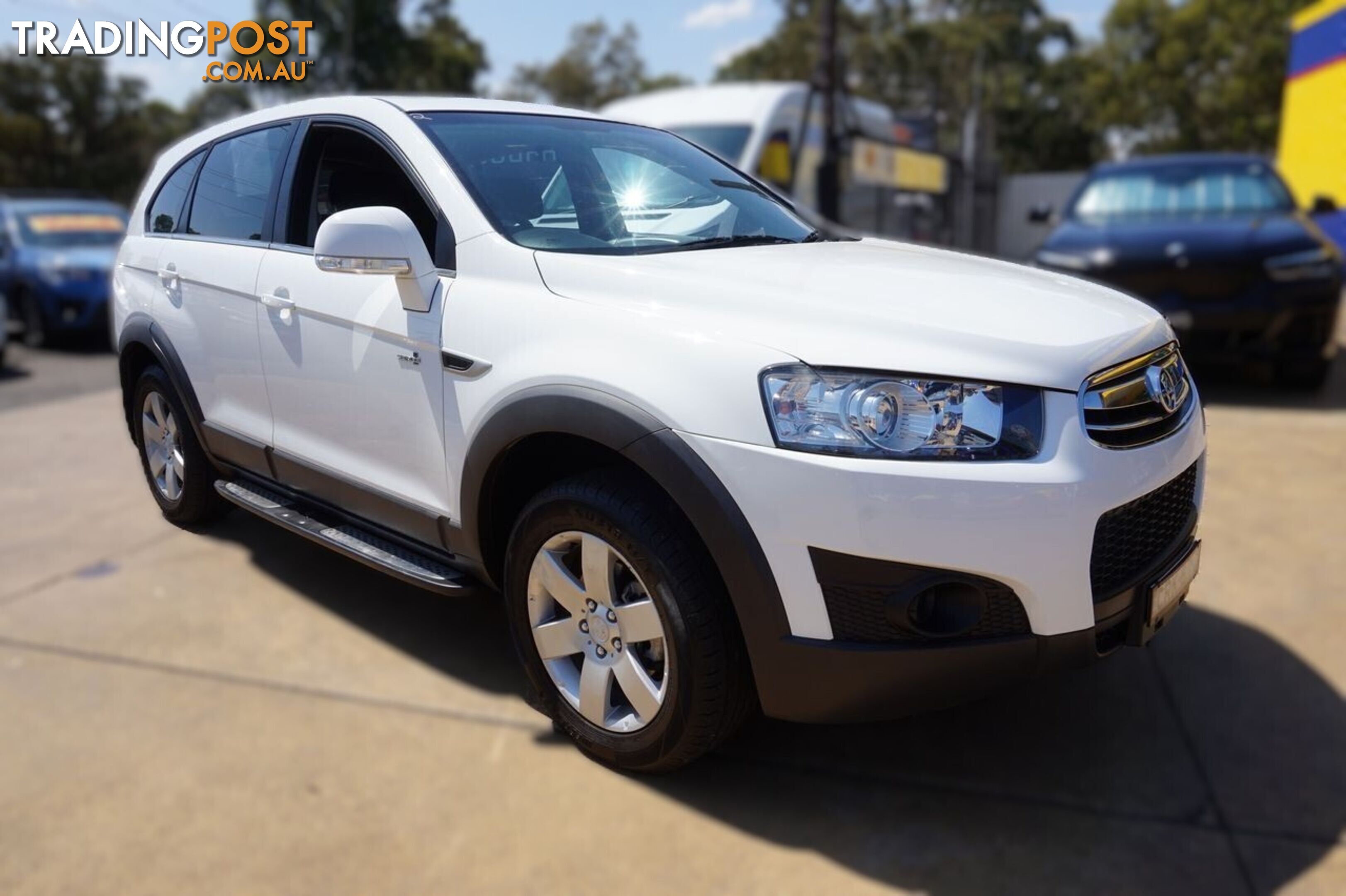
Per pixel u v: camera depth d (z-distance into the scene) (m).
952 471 2.10
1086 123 45.97
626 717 2.57
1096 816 2.45
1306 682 3.05
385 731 2.84
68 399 7.91
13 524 4.57
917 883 2.22
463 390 2.67
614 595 2.50
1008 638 2.17
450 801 2.52
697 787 2.57
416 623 3.52
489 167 2.96
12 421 6.97
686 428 2.23
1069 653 2.21
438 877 2.25
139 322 3.97
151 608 3.64
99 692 3.06
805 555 2.15
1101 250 6.38
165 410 4.16
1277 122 39.62
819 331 2.24
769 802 2.51
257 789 2.57
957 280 2.62
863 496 2.10
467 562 2.85
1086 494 2.16
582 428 2.38
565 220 2.90
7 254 11.17
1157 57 42.06
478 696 3.03
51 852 2.34
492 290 2.67
